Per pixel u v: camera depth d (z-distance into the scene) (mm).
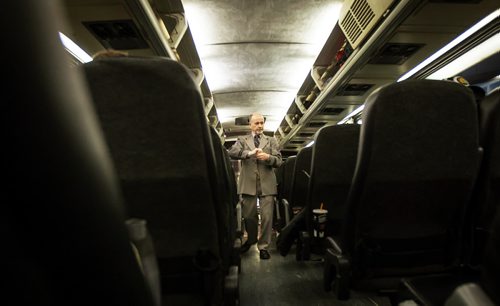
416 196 972
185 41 3375
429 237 1070
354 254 1075
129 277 289
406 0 1885
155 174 775
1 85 189
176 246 902
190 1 2680
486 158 973
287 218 2969
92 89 685
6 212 206
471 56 2641
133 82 683
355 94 3713
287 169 3504
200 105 725
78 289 250
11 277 219
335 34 3289
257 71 4293
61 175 223
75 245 238
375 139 898
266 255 2959
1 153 193
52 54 223
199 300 958
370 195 970
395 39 2398
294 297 1876
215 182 822
